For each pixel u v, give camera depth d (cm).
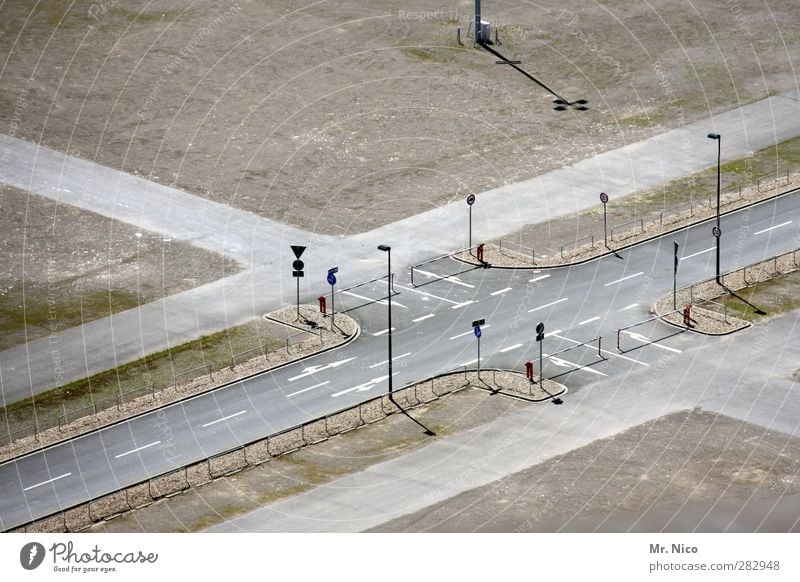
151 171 13312
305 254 11725
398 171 13175
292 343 10338
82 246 11931
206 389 9738
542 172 13100
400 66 15362
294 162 13400
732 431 9069
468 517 8212
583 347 10169
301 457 8906
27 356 10275
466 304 10850
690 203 12431
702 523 8112
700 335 10300
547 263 11450
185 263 11625
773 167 13062
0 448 9125
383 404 9481
